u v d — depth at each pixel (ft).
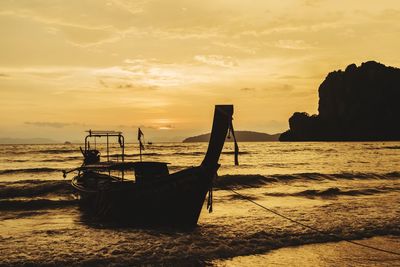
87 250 39.65
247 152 276.00
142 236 45.11
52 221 56.54
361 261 37.93
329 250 41.27
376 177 113.80
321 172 122.83
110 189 51.16
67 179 102.27
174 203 47.44
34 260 36.52
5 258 37.04
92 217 57.72
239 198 76.64
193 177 46.34
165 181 47.50
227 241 43.42
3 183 89.45
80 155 229.66
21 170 127.24
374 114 642.22
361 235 46.80
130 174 113.19
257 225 51.03
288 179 107.04
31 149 330.13
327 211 61.26
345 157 215.31
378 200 73.00
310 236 46.01
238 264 36.58
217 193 83.87
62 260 36.60
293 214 58.70
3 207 67.87
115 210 50.21
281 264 36.73
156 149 331.98
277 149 335.47
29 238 44.55
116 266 35.58
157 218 48.57
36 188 84.38
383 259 38.63
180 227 48.21
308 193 83.30
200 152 264.93
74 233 46.93
